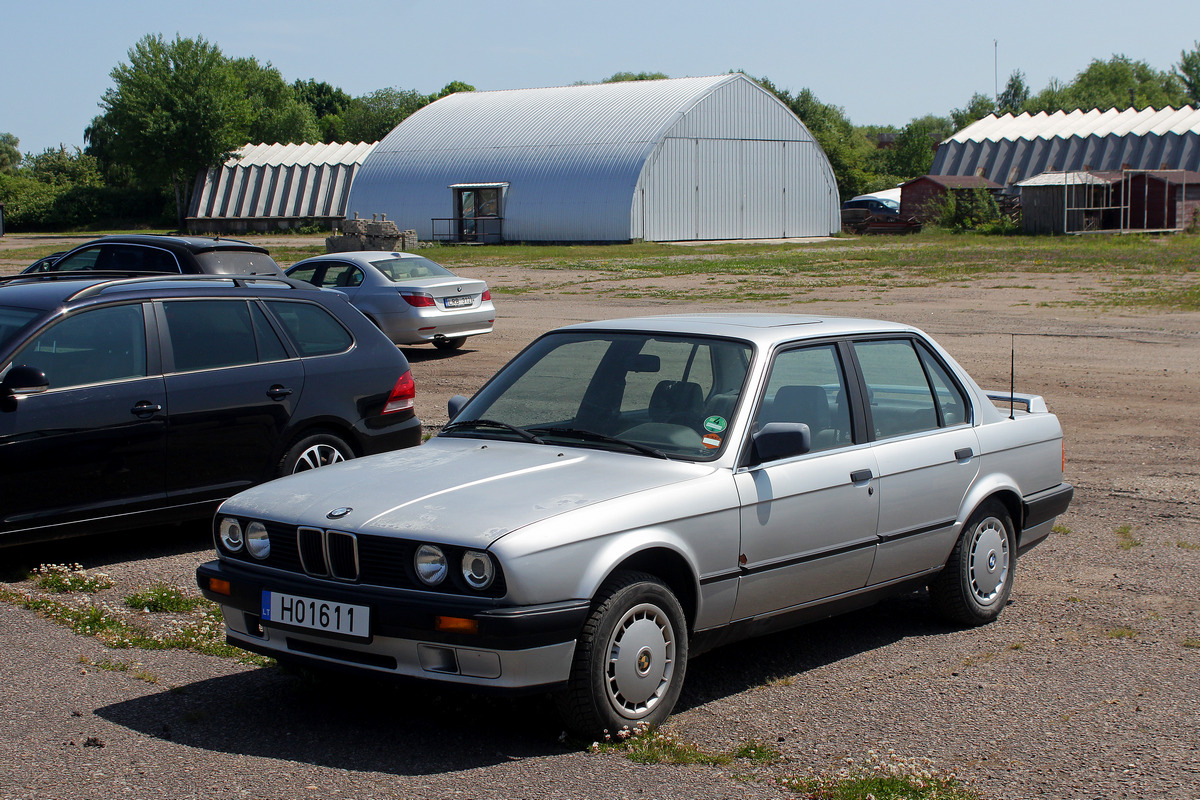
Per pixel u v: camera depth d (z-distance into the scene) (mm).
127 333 7324
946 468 5777
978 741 4492
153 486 7266
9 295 7496
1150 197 53250
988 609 6094
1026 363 15562
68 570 6902
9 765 4168
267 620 4609
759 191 58438
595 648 4301
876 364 5711
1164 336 18172
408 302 17328
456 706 4816
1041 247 42750
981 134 64938
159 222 81500
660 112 54750
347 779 4066
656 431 5074
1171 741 4473
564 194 53906
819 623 6160
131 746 4363
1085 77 132750
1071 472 9750
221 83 73562
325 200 69750
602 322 5926
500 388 5715
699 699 4996
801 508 5070
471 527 4270
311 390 8039
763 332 5359
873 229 65125
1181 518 8273
